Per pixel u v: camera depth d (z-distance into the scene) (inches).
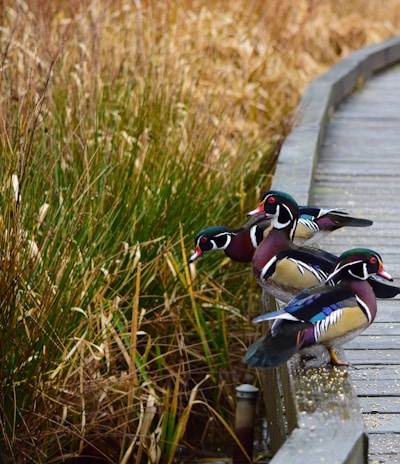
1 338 223.6
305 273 198.8
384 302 262.4
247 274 304.7
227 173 314.5
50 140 290.2
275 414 210.5
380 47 667.4
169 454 253.0
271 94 499.8
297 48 575.5
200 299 290.2
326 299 178.1
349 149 442.9
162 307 277.6
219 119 365.7
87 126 313.0
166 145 319.9
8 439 222.1
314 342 173.9
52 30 399.2
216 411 281.1
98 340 247.0
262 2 576.4
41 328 224.1
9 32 366.0
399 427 194.5
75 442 248.4
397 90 601.0
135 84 356.5
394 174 399.5
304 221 239.1
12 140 270.5
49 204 253.8
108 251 263.7
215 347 277.1
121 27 431.2
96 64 339.3
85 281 242.7
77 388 236.7
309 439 155.1
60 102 328.8
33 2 407.5
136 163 305.1
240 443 259.3
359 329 179.9
